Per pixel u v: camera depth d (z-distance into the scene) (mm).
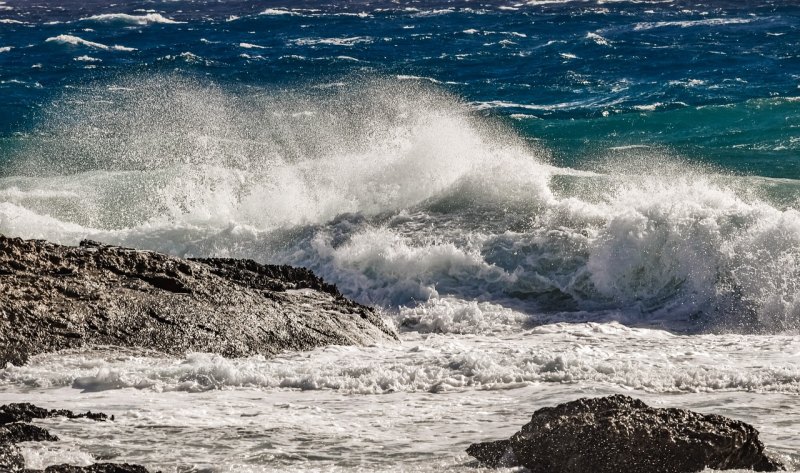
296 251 64125
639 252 55312
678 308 53406
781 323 50531
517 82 144000
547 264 57625
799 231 53312
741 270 53156
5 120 126188
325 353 38500
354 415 28078
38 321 38031
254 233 67562
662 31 183375
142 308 40469
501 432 25547
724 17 197625
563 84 141125
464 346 41125
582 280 56281
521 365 34344
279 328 41500
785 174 86812
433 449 23891
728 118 110562
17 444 24203
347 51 178750
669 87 133375
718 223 55250
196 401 30172
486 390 31547
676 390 30766
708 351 38656
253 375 33312
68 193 84125
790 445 23844
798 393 29781
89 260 43406
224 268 48500
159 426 26469
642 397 29781
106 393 31516
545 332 47000
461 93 137625
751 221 55156
